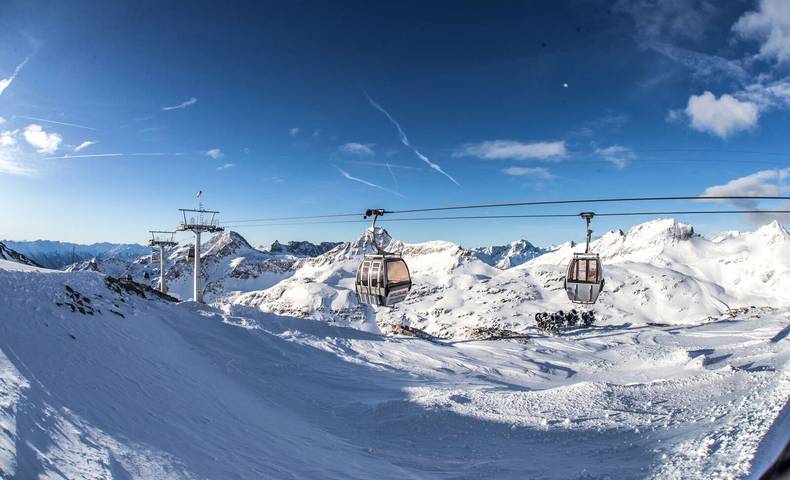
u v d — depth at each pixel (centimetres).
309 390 2055
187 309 2952
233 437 1063
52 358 1022
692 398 1684
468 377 2930
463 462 1209
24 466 519
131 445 758
